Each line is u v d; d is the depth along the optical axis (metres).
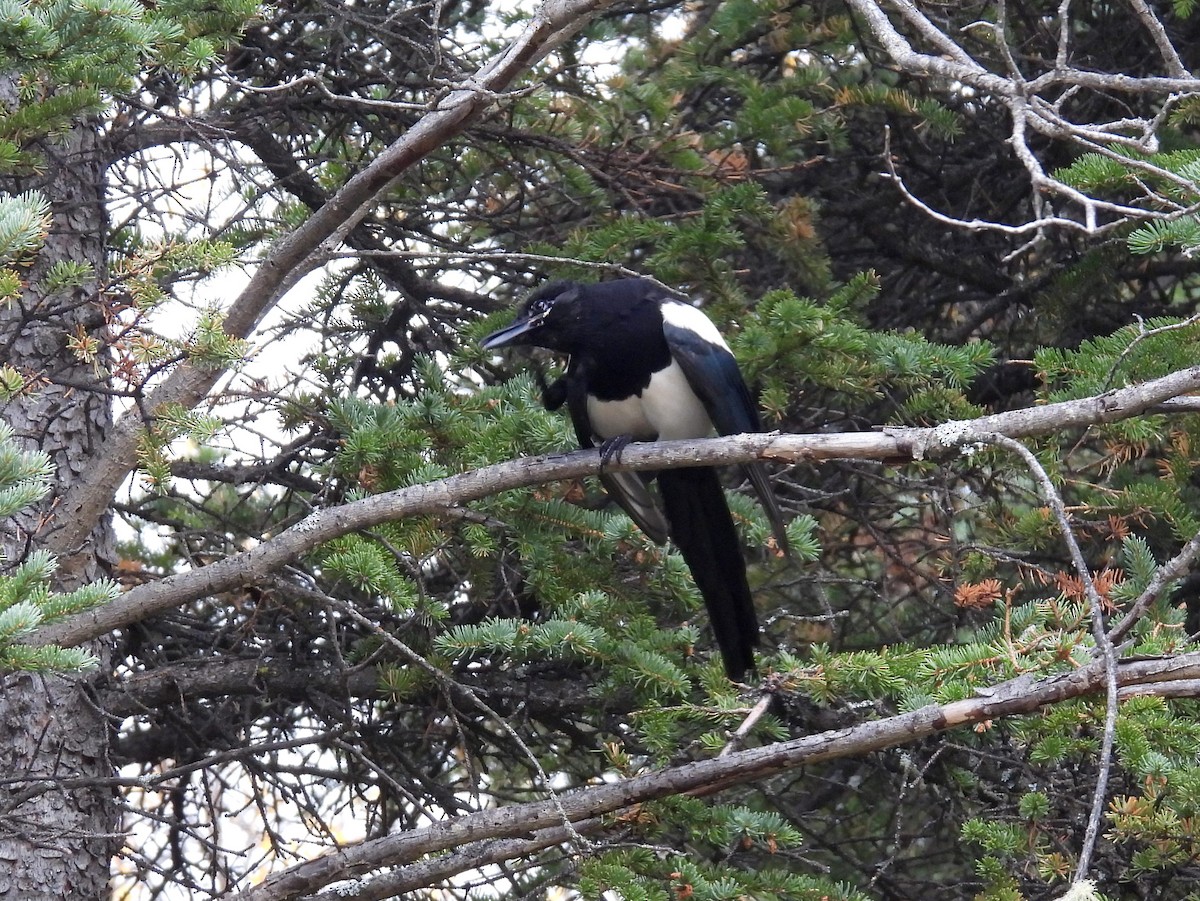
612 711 11.27
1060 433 11.45
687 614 11.56
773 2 12.56
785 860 11.35
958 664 8.00
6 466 5.68
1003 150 14.02
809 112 11.74
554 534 9.86
